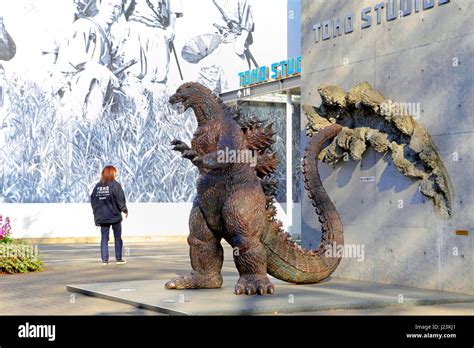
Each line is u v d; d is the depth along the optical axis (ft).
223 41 95.30
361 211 36.27
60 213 86.63
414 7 33.71
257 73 86.12
